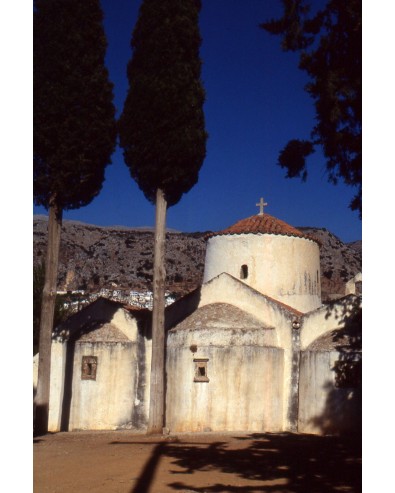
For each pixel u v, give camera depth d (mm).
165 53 21609
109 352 24062
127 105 21969
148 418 23141
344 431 21125
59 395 24656
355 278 30984
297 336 23266
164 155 21250
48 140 21703
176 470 14055
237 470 14211
